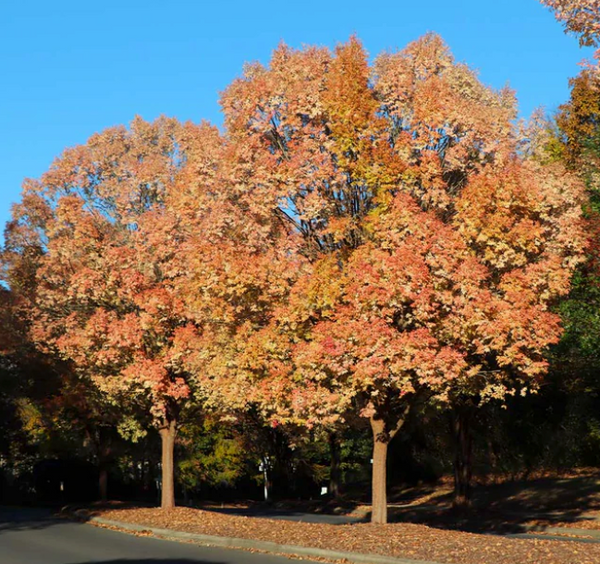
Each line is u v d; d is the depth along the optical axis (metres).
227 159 21.30
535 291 19.64
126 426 35.53
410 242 19.11
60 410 41.03
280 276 20.98
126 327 28.05
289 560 18.50
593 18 16.42
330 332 19.34
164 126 31.16
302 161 20.47
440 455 53.66
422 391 22.36
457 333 19.08
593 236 24.34
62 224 29.62
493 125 20.53
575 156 40.91
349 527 21.92
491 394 22.19
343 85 20.44
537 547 17.00
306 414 21.11
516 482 44.59
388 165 19.88
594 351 28.17
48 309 31.94
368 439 60.12
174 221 26.77
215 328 24.86
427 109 20.38
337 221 20.28
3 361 45.59
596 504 34.56
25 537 24.75
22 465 55.62
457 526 31.20
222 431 55.59
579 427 41.94
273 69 22.28
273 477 62.56
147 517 29.47
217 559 18.62
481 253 20.34
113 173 30.33
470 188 19.67
